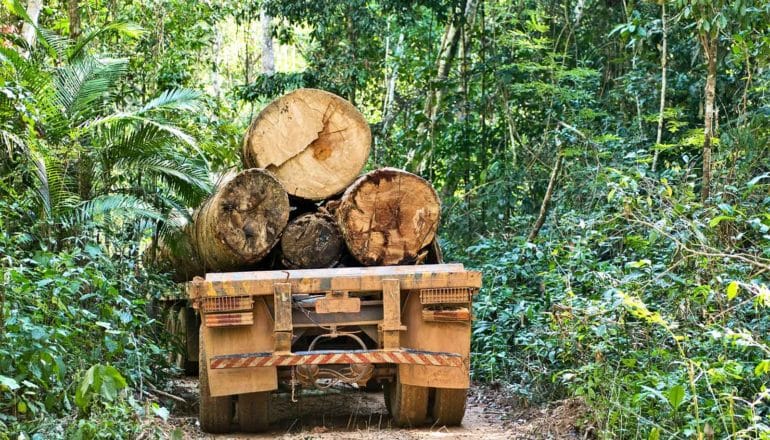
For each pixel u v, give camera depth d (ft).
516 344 33.94
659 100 48.24
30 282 24.31
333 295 25.54
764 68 39.68
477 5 54.95
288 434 26.17
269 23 88.22
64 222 33.04
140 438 22.07
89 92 36.37
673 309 26.89
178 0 56.44
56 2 54.70
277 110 29.14
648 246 30.42
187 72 54.29
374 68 66.18
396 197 28.14
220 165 37.35
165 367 32.53
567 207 44.04
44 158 32.73
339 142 29.50
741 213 27.40
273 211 27.86
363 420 28.50
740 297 26.45
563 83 53.52
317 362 25.31
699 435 19.35
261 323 25.55
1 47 32.81
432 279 25.63
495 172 51.19
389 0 57.93
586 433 23.80
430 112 55.72
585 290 33.42
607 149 46.34
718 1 32.22
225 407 26.25
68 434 21.02
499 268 38.50
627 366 25.34
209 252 29.01
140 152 34.58
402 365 26.32
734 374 22.00
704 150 32.78
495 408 30.42
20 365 21.88
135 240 35.55
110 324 26.91
